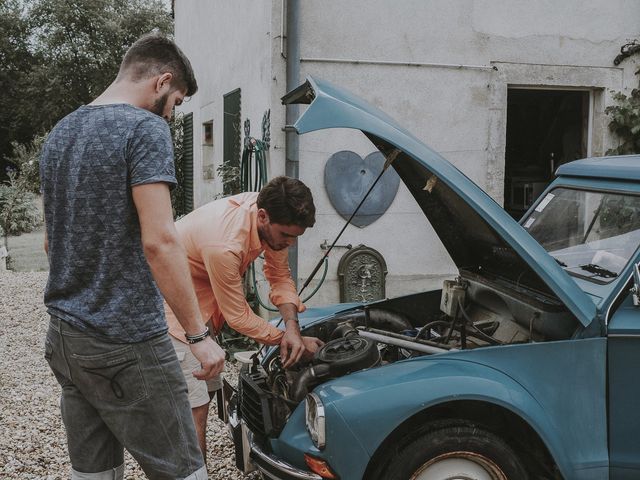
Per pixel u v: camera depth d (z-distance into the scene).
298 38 5.66
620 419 2.65
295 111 5.71
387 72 5.98
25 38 28.86
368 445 2.44
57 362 2.17
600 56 6.36
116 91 2.23
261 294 6.24
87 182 2.05
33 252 12.67
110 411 2.13
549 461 2.69
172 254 2.05
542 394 2.62
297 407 2.70
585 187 3.43
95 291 2.07
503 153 6.24
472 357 2.66
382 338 3.11
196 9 10.03
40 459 3.73
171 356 2.18
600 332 2.67
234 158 7.45
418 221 6.09
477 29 6.11
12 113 28.56
